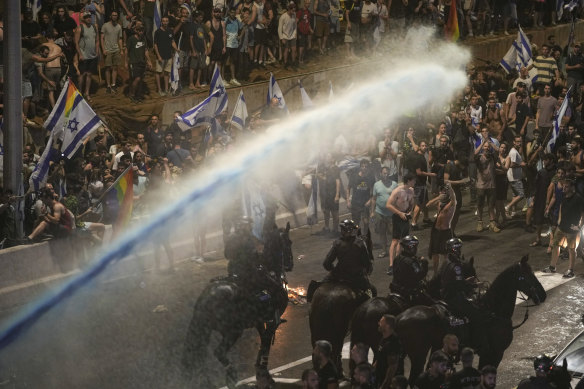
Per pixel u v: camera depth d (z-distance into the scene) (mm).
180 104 25875
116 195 19859
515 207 25250
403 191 19344
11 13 18312
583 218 19500
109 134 22609
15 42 18438
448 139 23844
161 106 25297
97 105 24688
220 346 13516
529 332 16750
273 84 25297
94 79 25781
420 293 13781
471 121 28016
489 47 35250
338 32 32062
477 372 11516
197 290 18875
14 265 18078
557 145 26641
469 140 26172
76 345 15945
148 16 26812
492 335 13445
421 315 12734
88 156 21141
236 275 13820
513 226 23516
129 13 26797
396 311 13141
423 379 11570
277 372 14797
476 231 23047
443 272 13602
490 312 13484
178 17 26844
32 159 20594
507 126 27984
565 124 27406
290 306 17984
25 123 22062
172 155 22047
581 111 30281
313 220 23141
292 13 29391
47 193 18562
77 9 25828
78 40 24312
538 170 23484
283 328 16859
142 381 14266
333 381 11656
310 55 31250
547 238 22438
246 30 28047
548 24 39438
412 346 12742
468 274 13641
